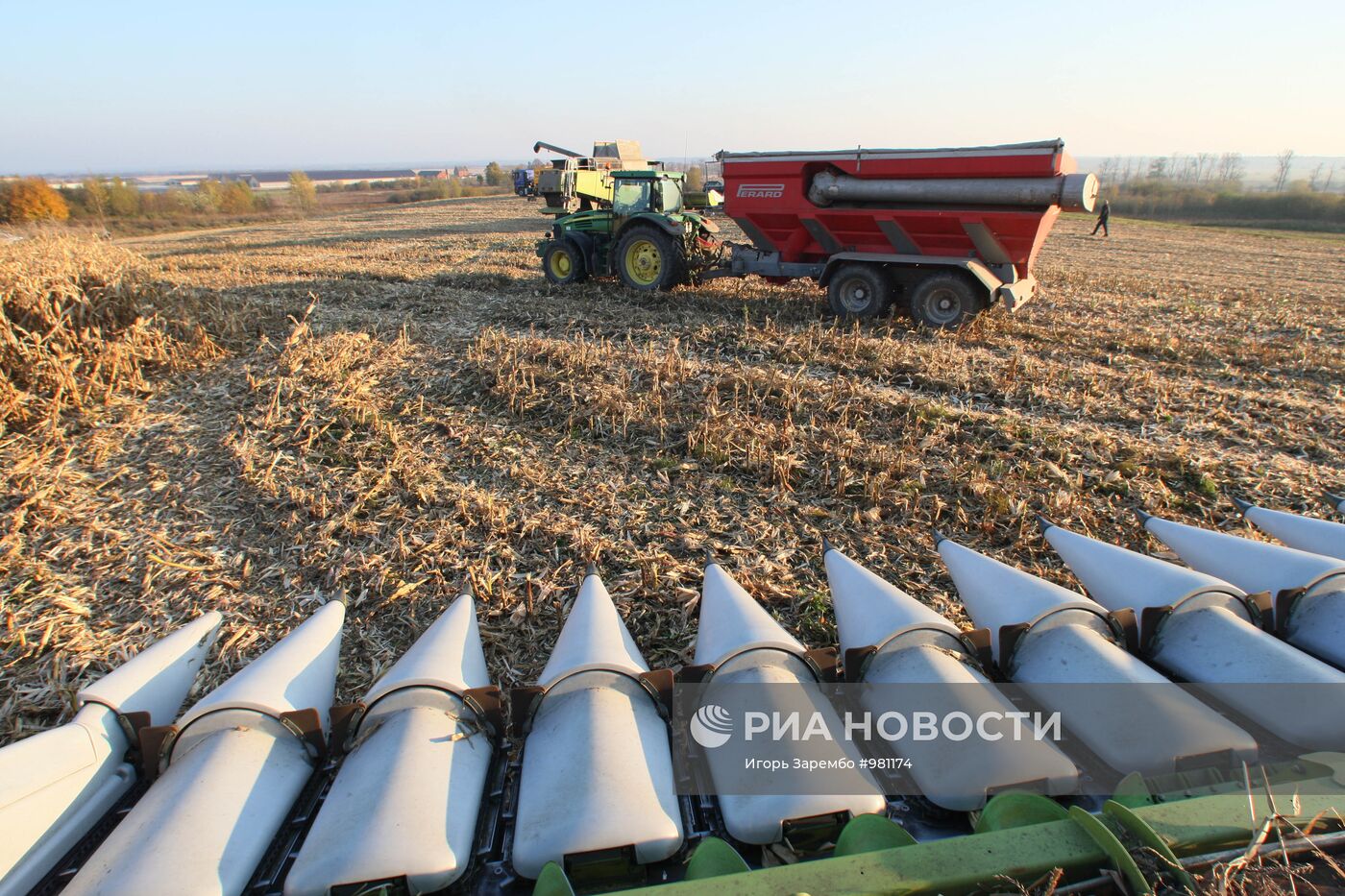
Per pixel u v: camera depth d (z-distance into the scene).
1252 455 6.57
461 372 8.71
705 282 14.66
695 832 2.33
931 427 6.95
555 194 17.72
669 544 5.10
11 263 9.28
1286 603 2.97
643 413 7.29
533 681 3.74
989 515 5.37
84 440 7.17
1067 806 2.33
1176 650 2.84
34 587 4.80
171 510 5.79
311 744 2.52
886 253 10.94
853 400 7.53
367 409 7.40
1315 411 7.70
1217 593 2.93
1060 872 1.73
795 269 11.76
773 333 10.34
